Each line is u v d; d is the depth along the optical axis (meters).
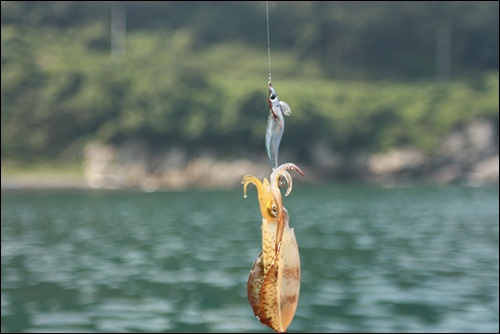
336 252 125.19
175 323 70.00
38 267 110.25
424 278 94.44
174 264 113.44
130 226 186.62
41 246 140.62
